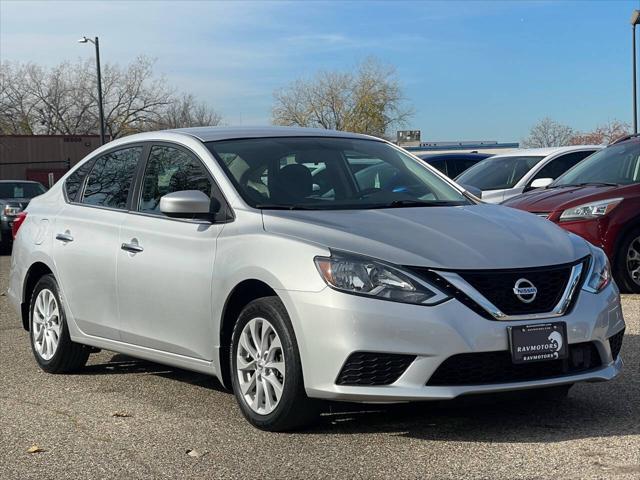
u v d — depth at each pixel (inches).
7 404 224.1
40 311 264.5
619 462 162.1
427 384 169.8
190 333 207.9
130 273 224.4
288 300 177.9
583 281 185.2
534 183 426.9
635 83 1019.9
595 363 185.3
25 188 812.0
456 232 187.2
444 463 165.3
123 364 272.4
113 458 177.0
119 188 243.8
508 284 174.4
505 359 172.2
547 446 173.6
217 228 202.8
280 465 167.6
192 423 199.9
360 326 169.5
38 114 2645.2
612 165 401.4
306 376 176.1
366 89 2335.1
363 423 193.6
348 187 217.8
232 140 226.2
